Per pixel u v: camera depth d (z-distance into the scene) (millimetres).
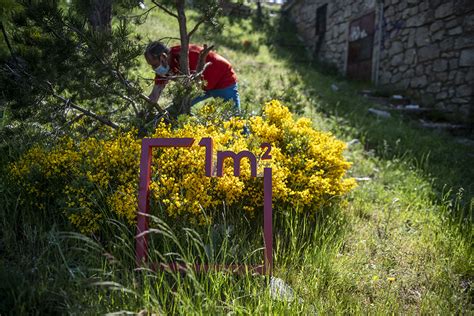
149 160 2729
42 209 3055
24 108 3295
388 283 2838
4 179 3182
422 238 3449
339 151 3857
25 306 2131
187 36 3834
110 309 2176
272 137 3770
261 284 2473
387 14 11078
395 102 10047
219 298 2316
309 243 3078
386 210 4043
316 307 2426
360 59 12344
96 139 3434
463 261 3100
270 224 2619
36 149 3184
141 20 4082
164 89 4027
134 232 2896
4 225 2795
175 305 2180
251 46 13016
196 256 2779
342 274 2814
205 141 2686
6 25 3572
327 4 14312
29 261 2453
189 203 2914
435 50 9406
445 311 2539
